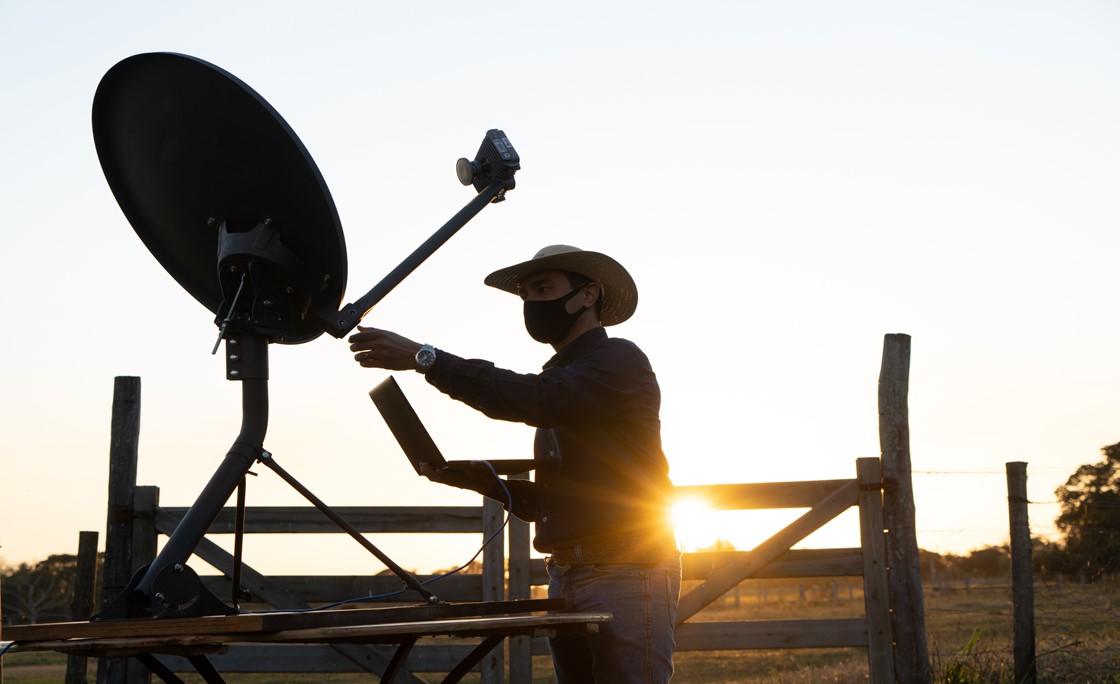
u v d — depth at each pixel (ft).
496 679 20.43
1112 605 23.45
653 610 8.93
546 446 9.98
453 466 9.37
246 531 21.50
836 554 20.42
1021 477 22.02
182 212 8.79
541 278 9.87
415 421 8.83
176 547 7.09
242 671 20.80
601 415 8.93
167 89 8.24
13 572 71.61
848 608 87.20
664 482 9.39
